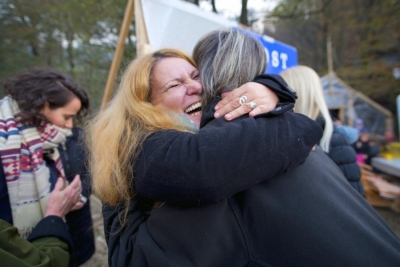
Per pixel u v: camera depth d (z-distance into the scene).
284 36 15.38
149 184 0.65
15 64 6.95
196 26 1.61
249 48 0.84
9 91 1.24
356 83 12.89
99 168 0.82
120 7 6.27
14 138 1.12
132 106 0.81
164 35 1.45
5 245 0.77
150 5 1.42
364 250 0.63
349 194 0.80
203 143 0.61
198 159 0.59
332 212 0.67
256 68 0.84
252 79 0.83
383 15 11.70
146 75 0.86
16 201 1.11
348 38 13.31
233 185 0.60
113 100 0.93
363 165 4.53
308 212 0.66
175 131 0.71
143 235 0.71
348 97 7.77
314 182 0.73
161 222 0.69
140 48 1.37
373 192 3.98
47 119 1.28
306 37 15.05
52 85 1.30
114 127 0.81
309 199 0.68
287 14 11.02
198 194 0.60
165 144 0.66
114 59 1.93
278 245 0.64
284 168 0.65
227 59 0.82
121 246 0.78
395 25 11.65
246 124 0.66
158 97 0.87
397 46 11.91
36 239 1.01
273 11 10.83
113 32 6.59
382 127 9.07
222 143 0.61
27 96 1.21
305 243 0.63
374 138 8.08
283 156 0.64
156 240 0.68
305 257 0.62
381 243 0.66
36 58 7.20
